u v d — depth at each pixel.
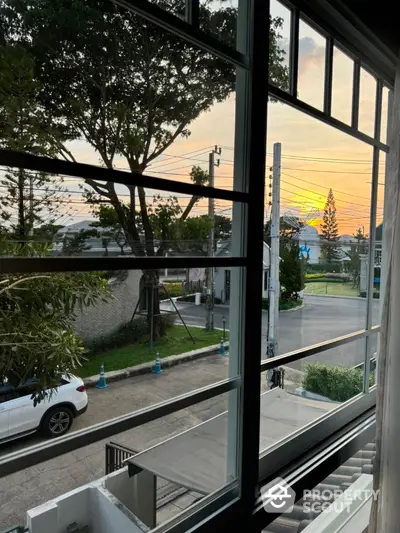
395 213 1.10
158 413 0.72
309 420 1.27
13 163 0.52
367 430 1.31
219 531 0.81
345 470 1.32
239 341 0.89
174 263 0.74
